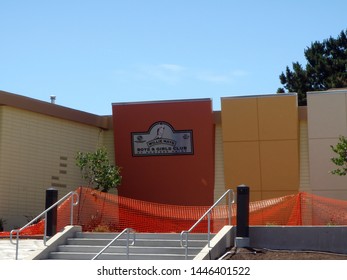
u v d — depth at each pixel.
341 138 25.94
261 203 24.89
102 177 28.95
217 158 30.30
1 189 26.41
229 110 29.78
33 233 23.53
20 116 27.56
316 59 66.38
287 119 29.16
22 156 27.52
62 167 29.55
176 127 30.39
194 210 25.83
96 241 18.42
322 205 23.09
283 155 29.08
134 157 30.86
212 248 16.25
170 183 30.34
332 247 17.16
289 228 17.42
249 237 17.50
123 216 25.08
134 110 30.89
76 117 30.27
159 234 18.39
